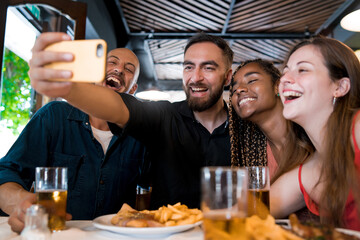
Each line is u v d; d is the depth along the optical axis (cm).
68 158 189
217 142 191
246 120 185
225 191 66
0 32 163
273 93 172
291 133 146
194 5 538
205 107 190
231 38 644
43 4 151
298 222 76
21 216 94
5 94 321
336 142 120
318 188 129
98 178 191
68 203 184
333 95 126
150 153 190
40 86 84
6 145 325
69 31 320
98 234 97
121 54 232
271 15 567
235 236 65
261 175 107
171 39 641
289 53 143
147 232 88
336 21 593
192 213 106
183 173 185
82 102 120
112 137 201
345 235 70
